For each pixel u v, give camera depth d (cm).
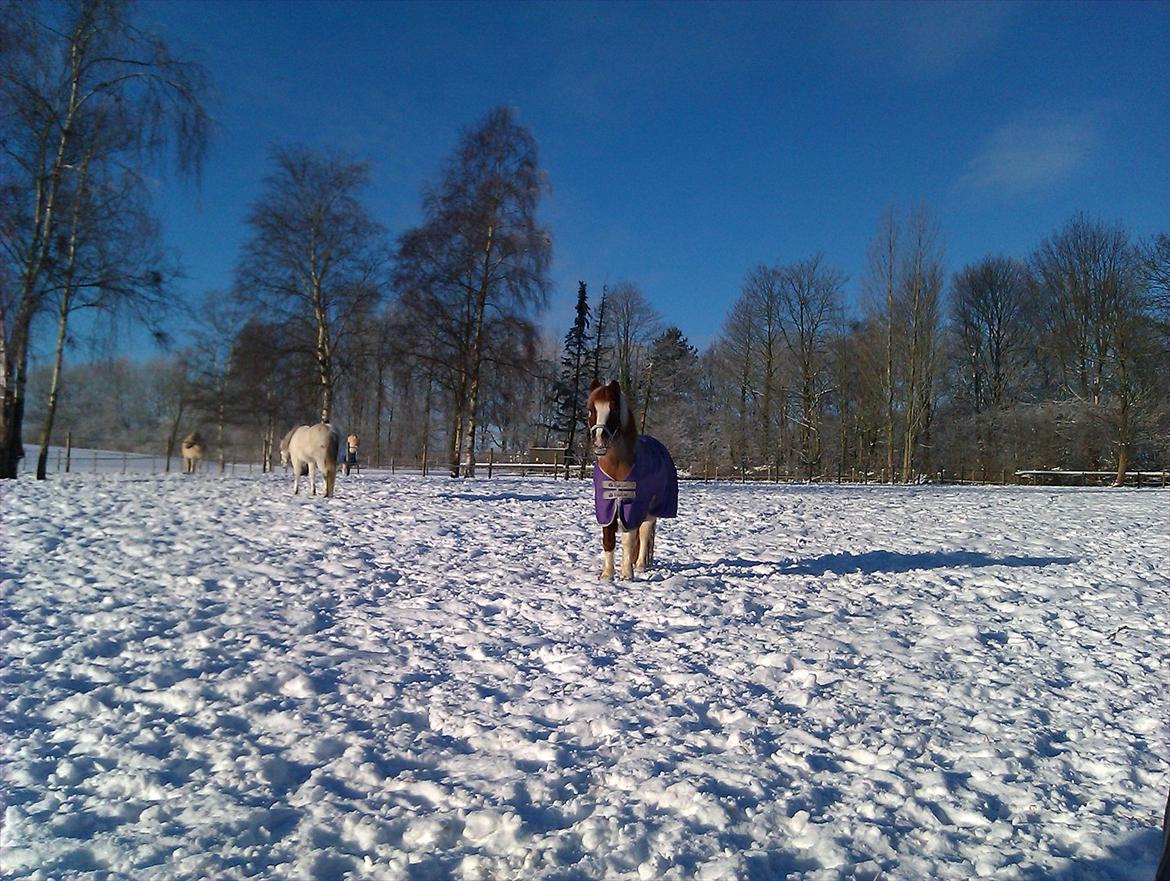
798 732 422
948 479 5088
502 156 3194
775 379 5722
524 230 3169
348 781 363
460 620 659
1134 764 393
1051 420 4731
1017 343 5494
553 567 923
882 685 509
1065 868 294
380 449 5947
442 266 3116
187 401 4791
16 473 2275
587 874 287
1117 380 4306
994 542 1239
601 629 635
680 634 627
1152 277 4244
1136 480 4291
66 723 421
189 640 571
